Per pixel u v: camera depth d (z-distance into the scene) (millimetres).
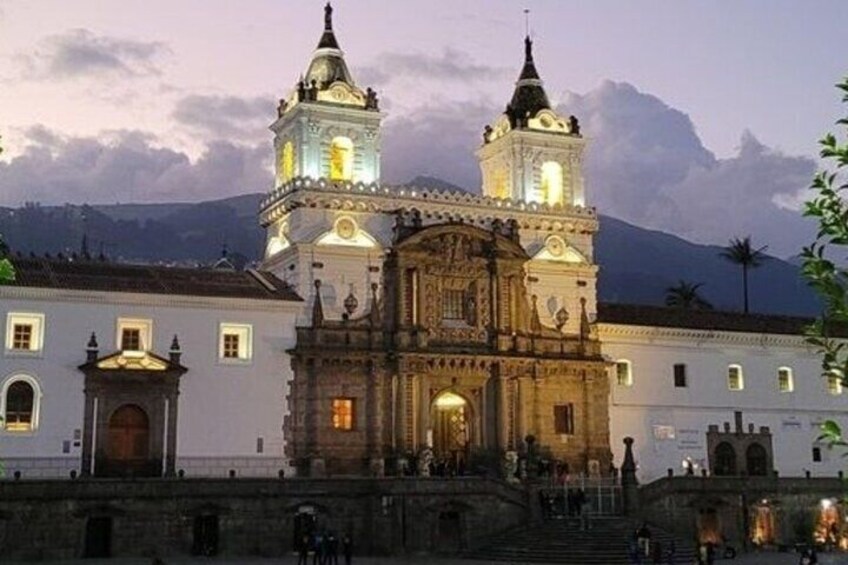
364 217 81438
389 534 68375
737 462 89812
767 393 92375
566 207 88562
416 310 80062
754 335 91875
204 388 72188
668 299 142000
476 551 69188
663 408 87812
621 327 87312
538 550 66125
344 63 87250
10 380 67250
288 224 81750
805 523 80188
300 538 67000
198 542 64688
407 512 68750
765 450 91125
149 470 69375
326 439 75688
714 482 77250
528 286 85625
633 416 86562
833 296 11836
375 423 77062
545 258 87062
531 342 83562
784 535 79375
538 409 82812
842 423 94750
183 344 72125
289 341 75688
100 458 68062
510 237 85125
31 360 67875
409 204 83062
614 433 85625
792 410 93062
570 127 92438
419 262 80875
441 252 81750
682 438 88062
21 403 67500
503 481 71688
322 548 59500
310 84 84188
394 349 78500
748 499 78250
